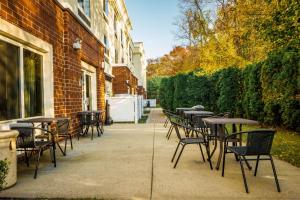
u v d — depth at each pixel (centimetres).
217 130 581
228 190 370
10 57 544
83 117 878
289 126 950
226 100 1340
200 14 2050
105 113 1305
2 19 485
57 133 600
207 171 462
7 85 530
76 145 723
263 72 1031
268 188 378
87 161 539
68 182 406
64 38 811
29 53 626
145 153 610
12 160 389
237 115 1334
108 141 785
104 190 371
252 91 1146
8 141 381
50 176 437
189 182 404
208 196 349
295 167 488
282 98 931
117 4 2211
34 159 559
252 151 383
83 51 989
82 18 1020
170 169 475
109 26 1908
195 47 2486
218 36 1662
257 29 815
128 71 2097
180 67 3634
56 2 747
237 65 1495
